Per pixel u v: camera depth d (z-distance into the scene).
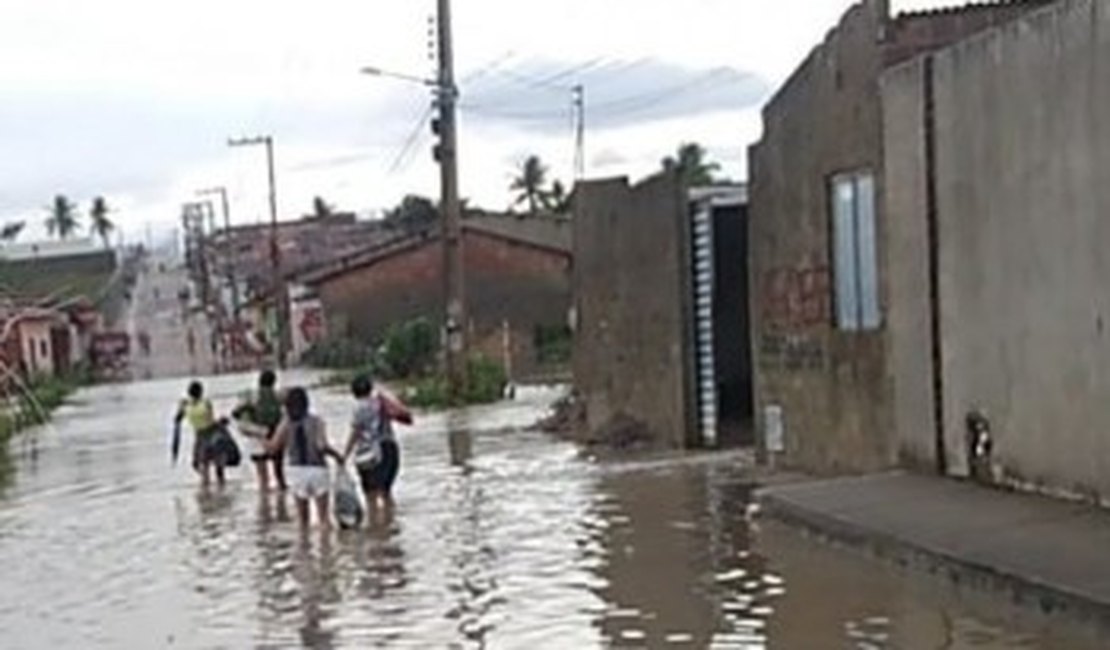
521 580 14.23
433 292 77.38
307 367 78.94
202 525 20.33
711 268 25.62
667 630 11.65
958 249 15.91
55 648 12.78
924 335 16.66
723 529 16.38
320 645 12.09
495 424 34.59
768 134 21.25
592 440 28.34
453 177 41.34
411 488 22.55
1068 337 13.93
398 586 14.46
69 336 94.75
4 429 39.53
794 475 20.47
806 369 20.20
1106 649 10.02
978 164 15.43
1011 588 11.43
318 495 19.28
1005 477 15.13
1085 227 13.59
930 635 10.75
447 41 40.22
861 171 18.25
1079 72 13.63
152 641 12.77
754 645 10.95
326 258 103.06
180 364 99.12
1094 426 13.57
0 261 113.62
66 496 25.64
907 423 17.17
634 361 28.09
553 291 71.50
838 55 18.67
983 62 15.27
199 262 150.75
